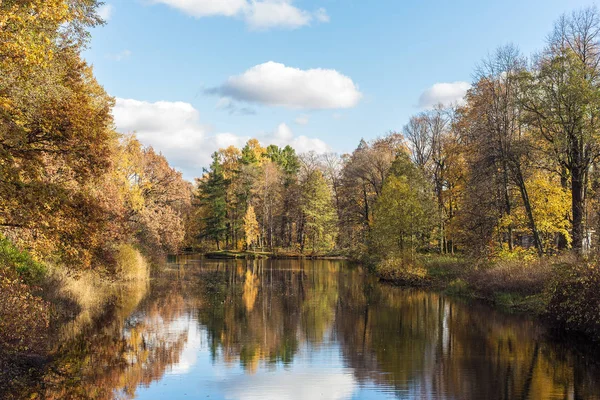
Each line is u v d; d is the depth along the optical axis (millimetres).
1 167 11156
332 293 29188
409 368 13453
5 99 11469
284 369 13461
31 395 11031
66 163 14781
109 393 11352
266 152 94750
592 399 10828
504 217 27891
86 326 18578
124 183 38281
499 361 13992
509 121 28281
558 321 18297
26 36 11141
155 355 14742
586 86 22812
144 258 36750
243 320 20484
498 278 25000
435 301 25500
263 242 73250
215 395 11336
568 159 24969
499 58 29188
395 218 35906
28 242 15344
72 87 15305
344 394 11406
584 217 23438
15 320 12828
